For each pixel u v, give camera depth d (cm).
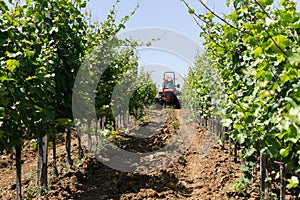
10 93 441
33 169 833
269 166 599
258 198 616
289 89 349
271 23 312
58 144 1099
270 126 411
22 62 450
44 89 510
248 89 523
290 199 595
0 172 841
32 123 491
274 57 356
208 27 609
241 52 540
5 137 446
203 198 668
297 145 351
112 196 671
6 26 468
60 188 695
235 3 468
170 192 704
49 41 626
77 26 727
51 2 639
